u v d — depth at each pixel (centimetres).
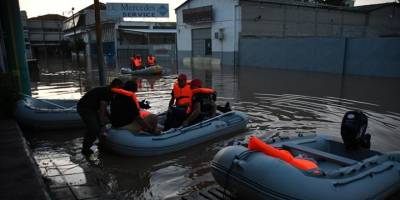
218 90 1298
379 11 3438
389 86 1342
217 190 424
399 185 388
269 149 366
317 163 402
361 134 423
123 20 4119
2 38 1027
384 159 399
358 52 1777
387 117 822
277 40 2222
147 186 457
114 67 2694
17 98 789
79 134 721
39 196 349
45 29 6359
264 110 922
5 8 940
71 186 443
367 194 339
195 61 3000
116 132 580
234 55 2597
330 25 3091
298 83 1481
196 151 604
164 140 588
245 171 362
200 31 2928
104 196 411
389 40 1639
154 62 2127
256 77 1748
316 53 1981
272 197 333
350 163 375
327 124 769
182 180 478
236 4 2522
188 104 689
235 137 681
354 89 1278
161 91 1304
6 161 454
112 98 602
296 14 2834
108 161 554
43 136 705
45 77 1919
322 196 316
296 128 738
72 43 5253
